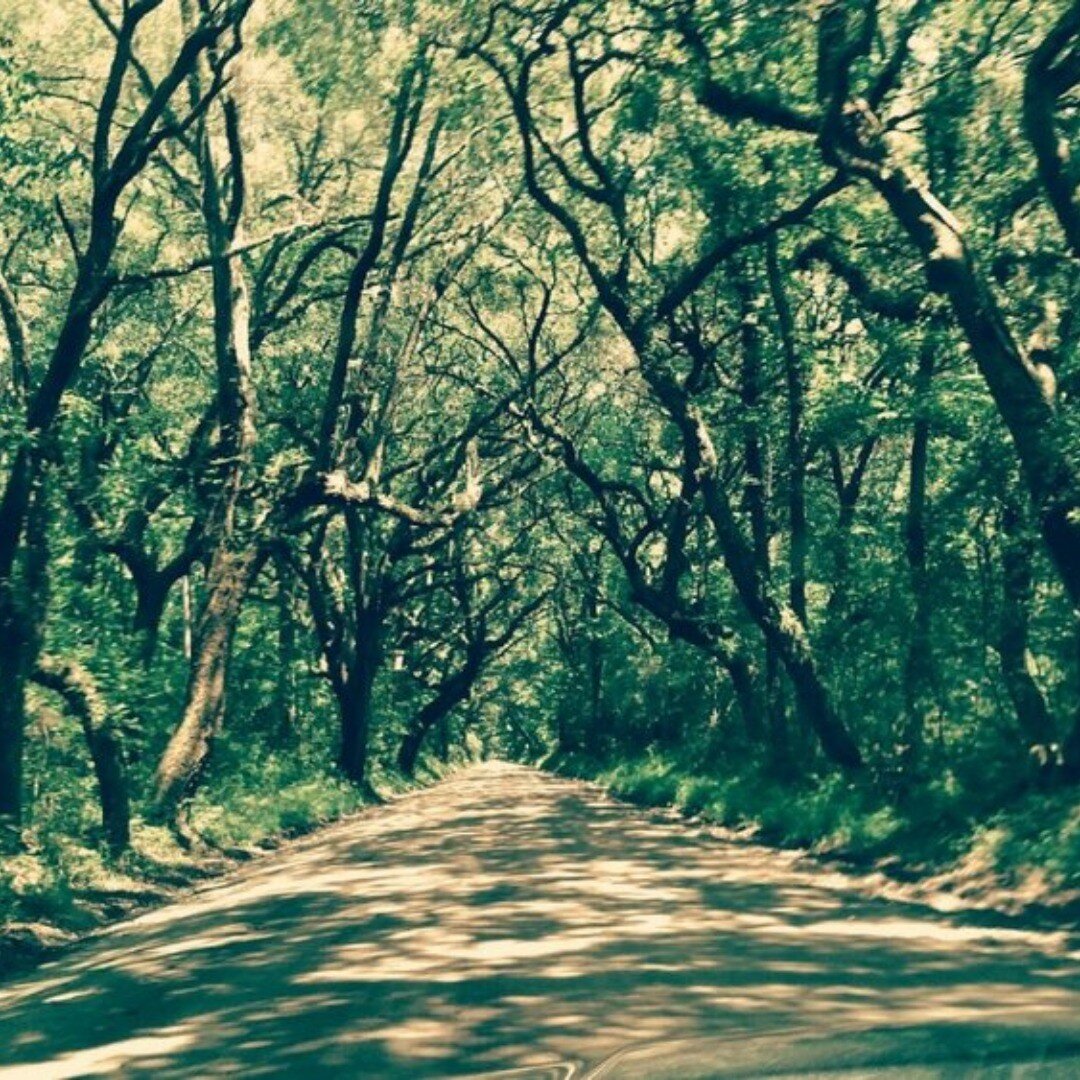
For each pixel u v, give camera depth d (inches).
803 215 856.9
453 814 1256.2
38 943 542.3
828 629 987.9
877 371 1021.8
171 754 914.1
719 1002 326.0
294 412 1413.6
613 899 552.1
